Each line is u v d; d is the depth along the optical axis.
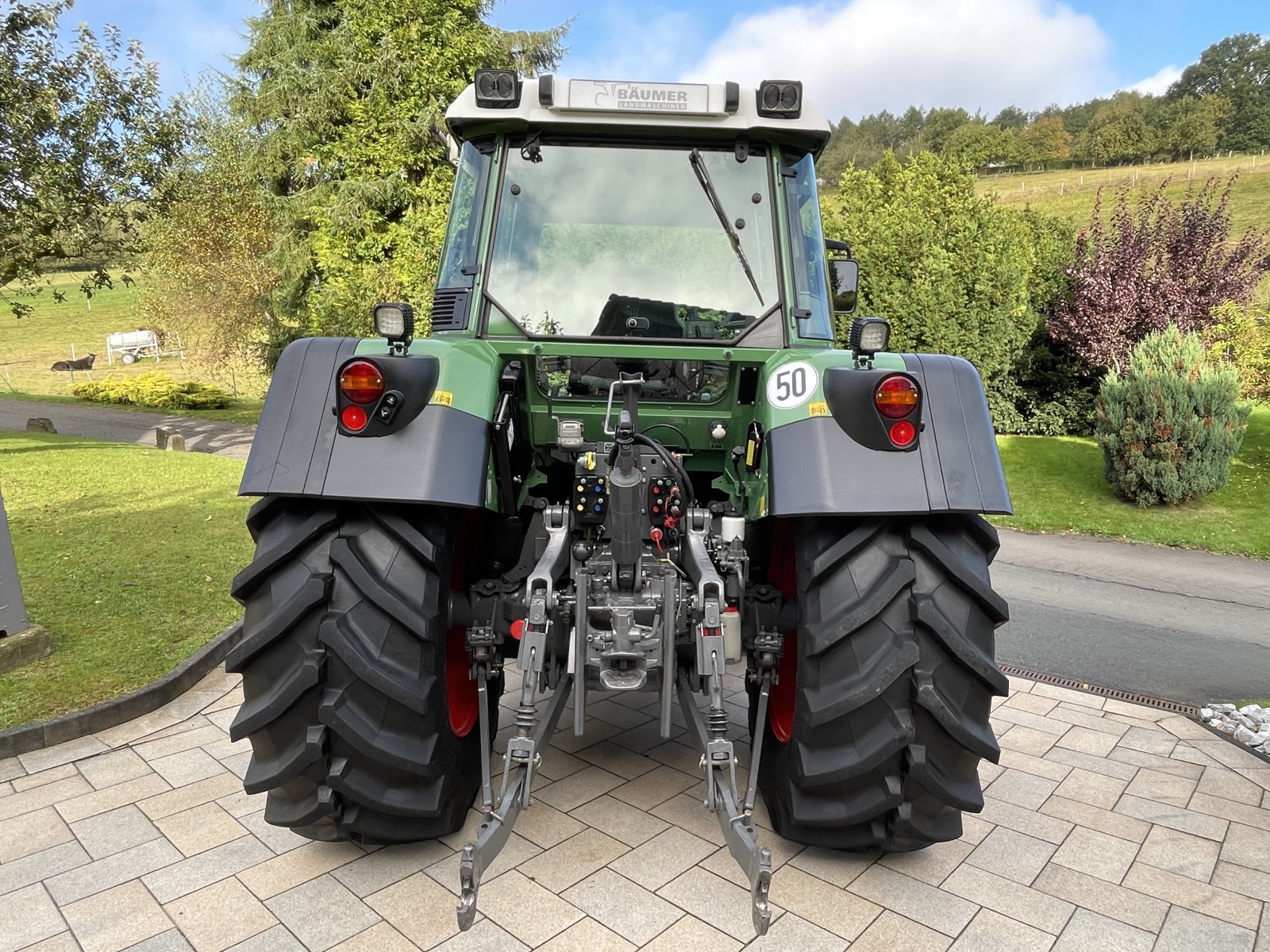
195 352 25.78
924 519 2.46
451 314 3.10
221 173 22.00
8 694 3.90
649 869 2.68
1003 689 2.36
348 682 2.36
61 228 13.50
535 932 2.38
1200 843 2.93
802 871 2.69
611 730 3.74
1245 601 6.95
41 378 31.19
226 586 5.74
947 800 2.39
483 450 2.49
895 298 13.30
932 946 2.37
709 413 3.06
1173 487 10.06
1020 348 13.85
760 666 2.70
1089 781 3.40
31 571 6.07
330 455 2.36
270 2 22.86
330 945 2.34
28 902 2.52
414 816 2.52
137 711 3.84
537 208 3.08
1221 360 10.84
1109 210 35.69
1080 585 7.45
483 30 21.27
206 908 2.49
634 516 2.54
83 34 13.08
